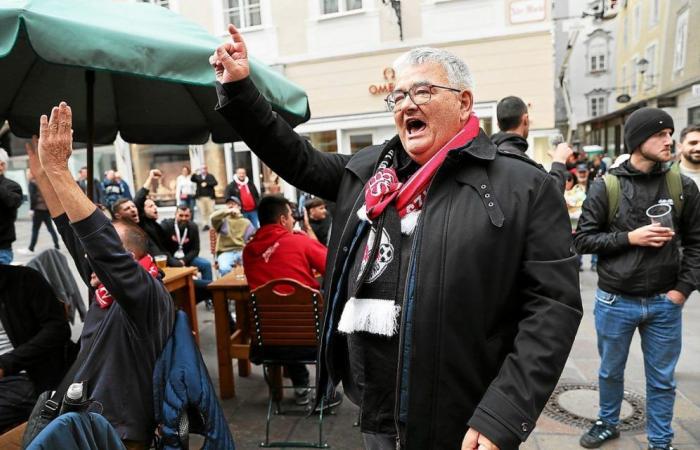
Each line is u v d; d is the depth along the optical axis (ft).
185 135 12.35
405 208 4.30
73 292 11.68
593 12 27.84
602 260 7.87
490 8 28.43
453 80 4.22
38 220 31.58
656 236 7.13
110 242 5.57
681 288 7.31
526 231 3.86
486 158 4.03
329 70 31.68
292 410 10.30
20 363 7.19
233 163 37.32
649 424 7.88
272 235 10.10
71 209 5.38
